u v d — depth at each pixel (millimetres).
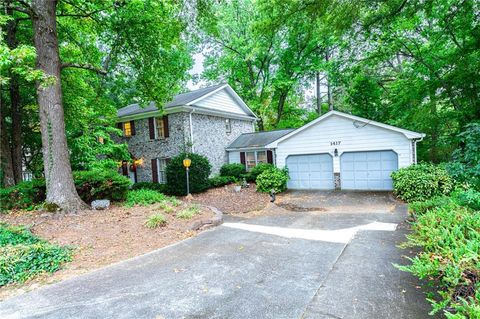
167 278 4270
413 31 13164
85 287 4066
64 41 11805
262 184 14148
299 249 5457
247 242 6043
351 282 3871
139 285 4059
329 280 3977
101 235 6500
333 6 7691
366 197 11469
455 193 8414
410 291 3518
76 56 12258
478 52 10383
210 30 11734
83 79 14133
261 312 3205
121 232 6758
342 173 13562
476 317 2062
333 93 25578
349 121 13203
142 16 10781
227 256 5164
